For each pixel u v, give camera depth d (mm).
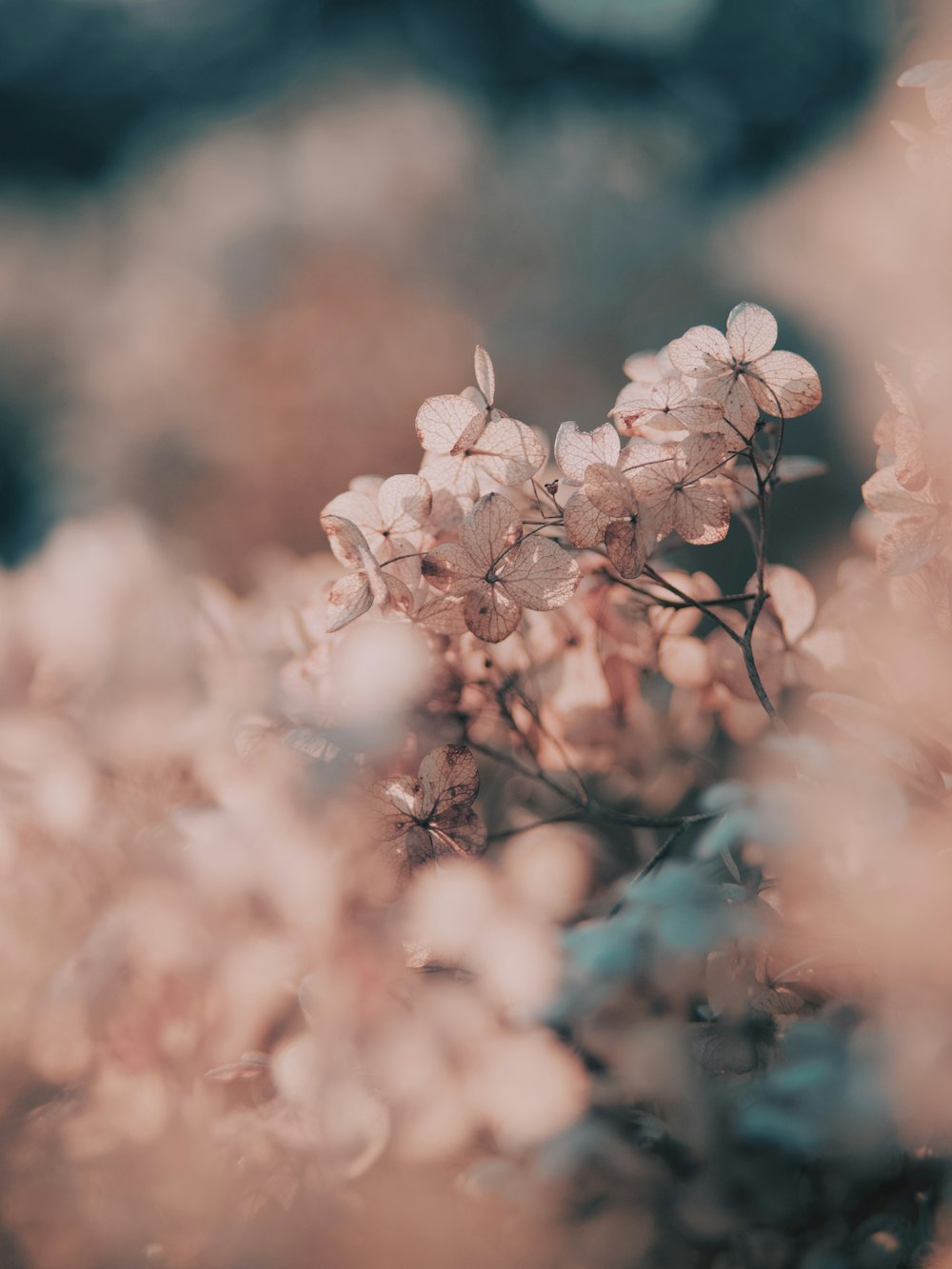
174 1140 432
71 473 1688
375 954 420
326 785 421
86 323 2109
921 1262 385
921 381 418
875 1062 375
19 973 456
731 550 1143
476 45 5836
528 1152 395
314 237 1661
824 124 3877
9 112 5328
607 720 506
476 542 417
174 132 2895
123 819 473
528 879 457
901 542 422
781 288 1761
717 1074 397
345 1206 411
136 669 514
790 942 399
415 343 1556
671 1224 390
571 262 1745
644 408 427
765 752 496
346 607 420
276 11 5984
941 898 386
